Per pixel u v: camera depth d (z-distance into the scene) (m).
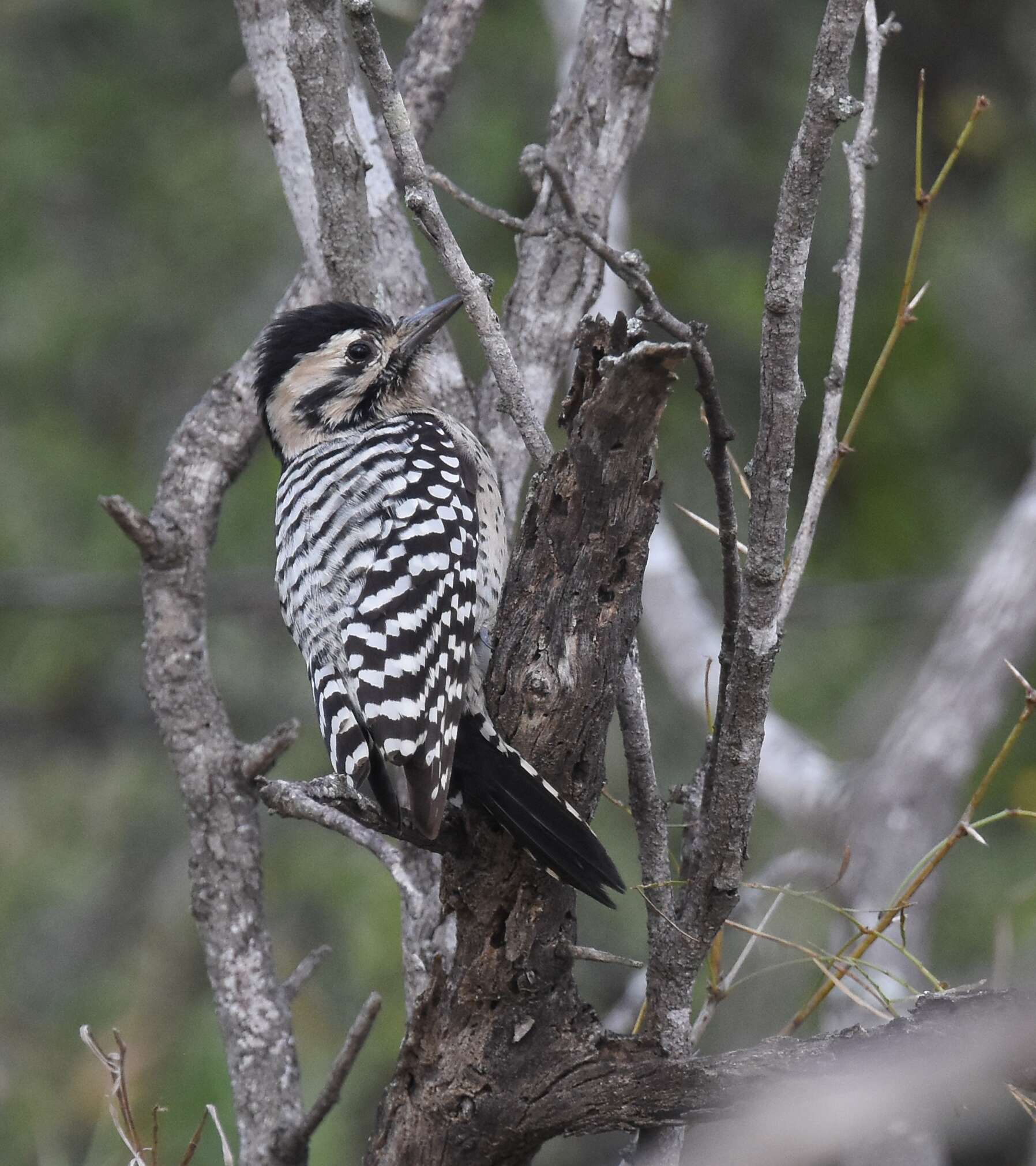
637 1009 8.52
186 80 16.78
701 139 16.50
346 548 7.39
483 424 8.70
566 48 11.45
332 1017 13.67
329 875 14.41
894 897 9.60
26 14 16.62
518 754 6.25
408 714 6.52
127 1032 13.80
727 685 5.97
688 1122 6.03
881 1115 5.04
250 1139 7.87
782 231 5.40
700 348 5.61
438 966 6.32
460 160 15.45
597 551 6.17
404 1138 6.44
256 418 8.70
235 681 15.37
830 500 16.56
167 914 15.00
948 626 11.22
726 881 5.99
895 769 10.64
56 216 16.33
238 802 8.22
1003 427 16.39
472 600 7.38
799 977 11.11
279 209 16.25
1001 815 6.62
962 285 16.58
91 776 15.80
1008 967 9.91
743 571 6.37
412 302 8.95
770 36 16.61
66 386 16.06
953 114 16.80
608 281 10.92
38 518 15.40
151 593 8.34
